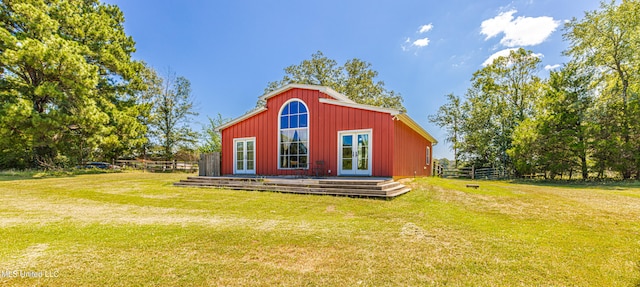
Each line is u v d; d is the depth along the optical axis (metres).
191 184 10.02
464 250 3.28
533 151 16.56
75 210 5.74
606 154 14.21
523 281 2.50
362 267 2.80
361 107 10.15
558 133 15.58
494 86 23.73
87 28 17.41
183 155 29.38
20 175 14.65
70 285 2.42
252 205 6.27
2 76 14.98
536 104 20.52
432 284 2.44
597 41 16.17
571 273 2.66
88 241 3.60
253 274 2.64
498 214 5.29
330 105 10.77
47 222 4.60
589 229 4.23
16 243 3.50
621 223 4.61
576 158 15.63
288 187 8.14
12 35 13.34
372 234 3.93
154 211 5.66
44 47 12.90
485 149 23.47
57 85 14.25
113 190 8.86
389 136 9.65
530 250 3.28
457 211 5.54
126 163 24.98
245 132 12.49
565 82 16.75
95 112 15.16
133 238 3.72
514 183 14.16
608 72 16.89
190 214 5.37
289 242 3.57
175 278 2.55
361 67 27.67
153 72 27.44
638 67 15.18
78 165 19.80
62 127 14.52
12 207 6.07
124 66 18.73
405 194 7.57
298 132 11.34
